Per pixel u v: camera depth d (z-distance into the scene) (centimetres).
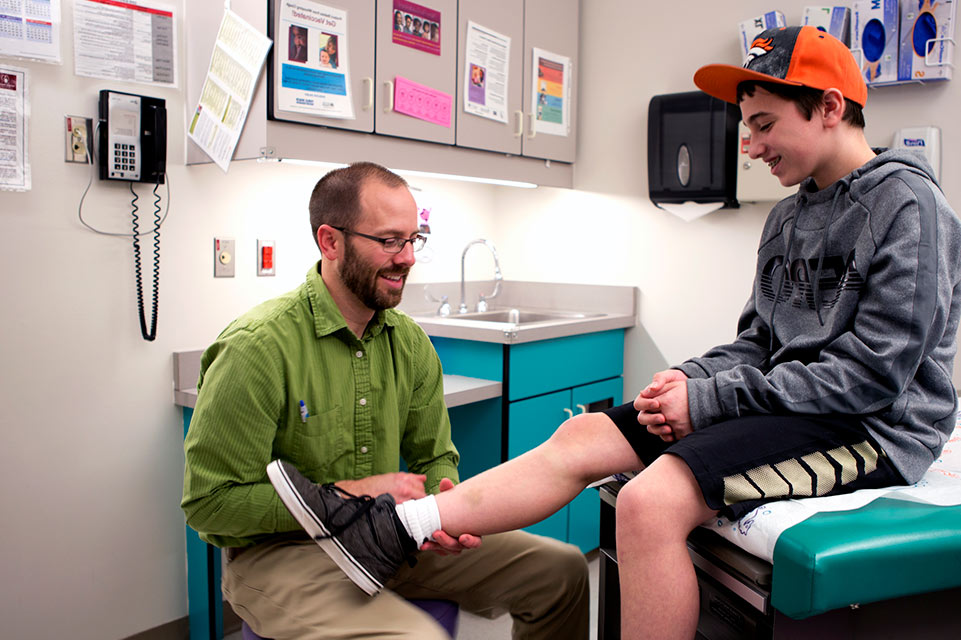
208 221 213
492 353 240
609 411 135
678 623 106
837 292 124
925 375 121
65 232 184
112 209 192
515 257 328
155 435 205
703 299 276
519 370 238
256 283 228
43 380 182
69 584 191
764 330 144
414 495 140
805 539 99
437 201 297
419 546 127
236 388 131
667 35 276
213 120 197
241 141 194
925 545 102
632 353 296
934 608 115
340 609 123
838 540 99
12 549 180
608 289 298
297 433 139
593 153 300
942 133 222
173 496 210
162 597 210
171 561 211
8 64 171
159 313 204
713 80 135
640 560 107
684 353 282
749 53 132
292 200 237
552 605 143
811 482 112
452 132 242
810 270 131
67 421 187
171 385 207
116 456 197
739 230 265
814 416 118
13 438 178
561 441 131
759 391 119
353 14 205
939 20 215
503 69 260
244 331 136
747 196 250
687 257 278
